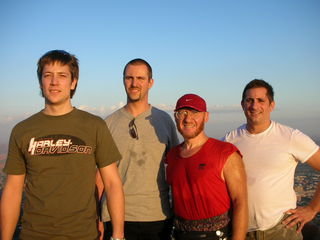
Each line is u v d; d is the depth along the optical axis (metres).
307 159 2.67
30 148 2.06
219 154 2.43
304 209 2.70
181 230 2.56
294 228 2.71
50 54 2.13
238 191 2.40
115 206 2.22
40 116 2.16
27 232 2.05
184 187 2.50
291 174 2.76
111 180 2.25
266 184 2.69
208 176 2.39
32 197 2.07
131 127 3.05
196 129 2.57
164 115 3.25
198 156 2.49
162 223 2.92
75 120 2.15
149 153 2.98
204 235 2.40
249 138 2.92
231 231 2.46
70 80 2.17
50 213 2.02
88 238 2.10
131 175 2.92
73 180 2.07
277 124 2.89
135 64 3.06
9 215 2.08
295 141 2.71
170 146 3.19
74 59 2.24
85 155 2.12
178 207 2.59
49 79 2.08
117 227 2.21
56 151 2.07
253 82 2.88
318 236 2.85
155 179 2.95
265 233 2.68
